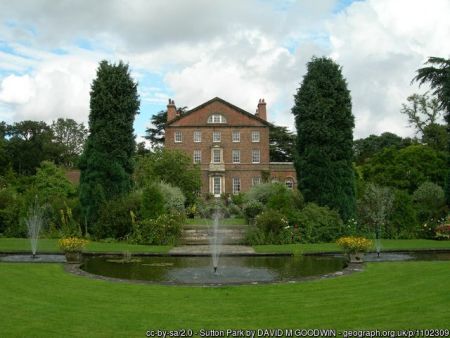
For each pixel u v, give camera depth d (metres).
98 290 9.32
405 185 36.16
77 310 7.78
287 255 15.34
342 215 21.42
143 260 14.33
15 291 9.12
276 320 7.20
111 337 6.39
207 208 39.09
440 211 23.39
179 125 54.41
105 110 22.00
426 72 29.88
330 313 7.54
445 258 14.05
